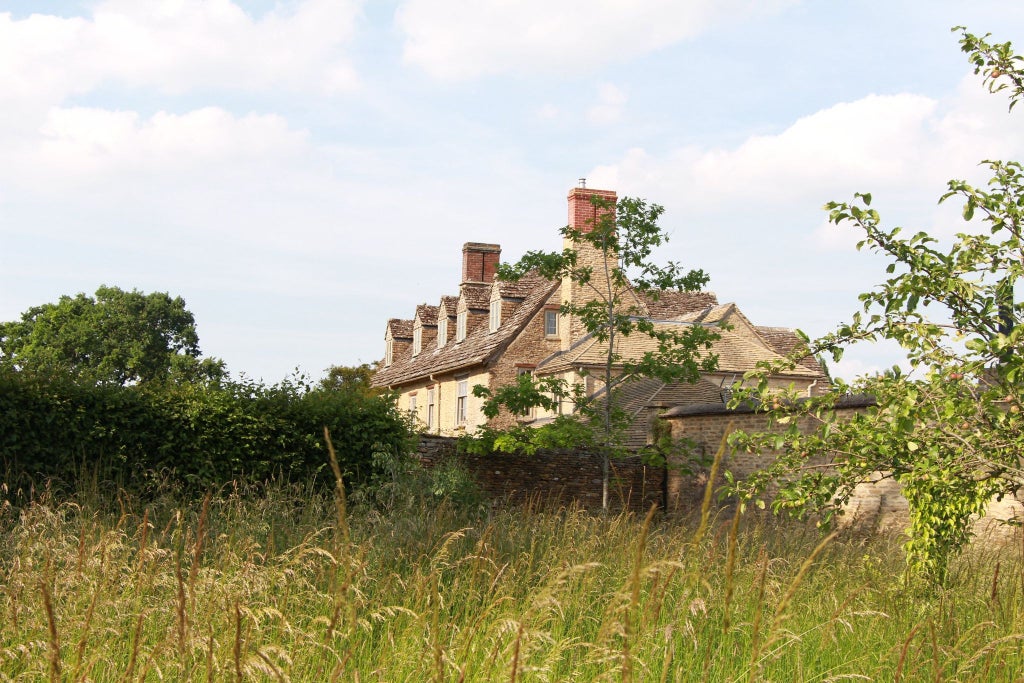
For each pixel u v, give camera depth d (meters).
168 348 51.22
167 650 4.26
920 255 6.21
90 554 5.26
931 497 7.48
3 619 4.64
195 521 9.35
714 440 17.42
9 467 12.75
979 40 6.55
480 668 4.31
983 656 5.27
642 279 16.72
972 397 6.07
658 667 4.73
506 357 29.48
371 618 5.25
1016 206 6.38
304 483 14.40
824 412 6.65
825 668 5.31
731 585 3.52
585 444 16.69
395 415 15.52
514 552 7.71
